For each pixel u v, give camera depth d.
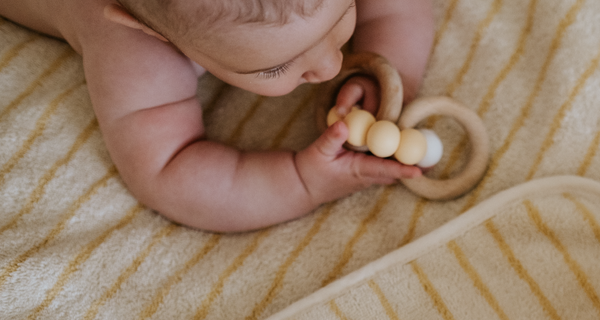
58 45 0.64
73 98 0.62
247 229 0.60
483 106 0.62
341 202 0.61
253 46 0.51
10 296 0.56
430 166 0.59
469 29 0.64
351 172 0.58
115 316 0.57
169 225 0.60
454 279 0.57
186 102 0.60
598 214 0.57
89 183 0.60
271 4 0.49
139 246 0.59
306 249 0.59
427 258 0.57
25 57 0.63
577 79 0.61
